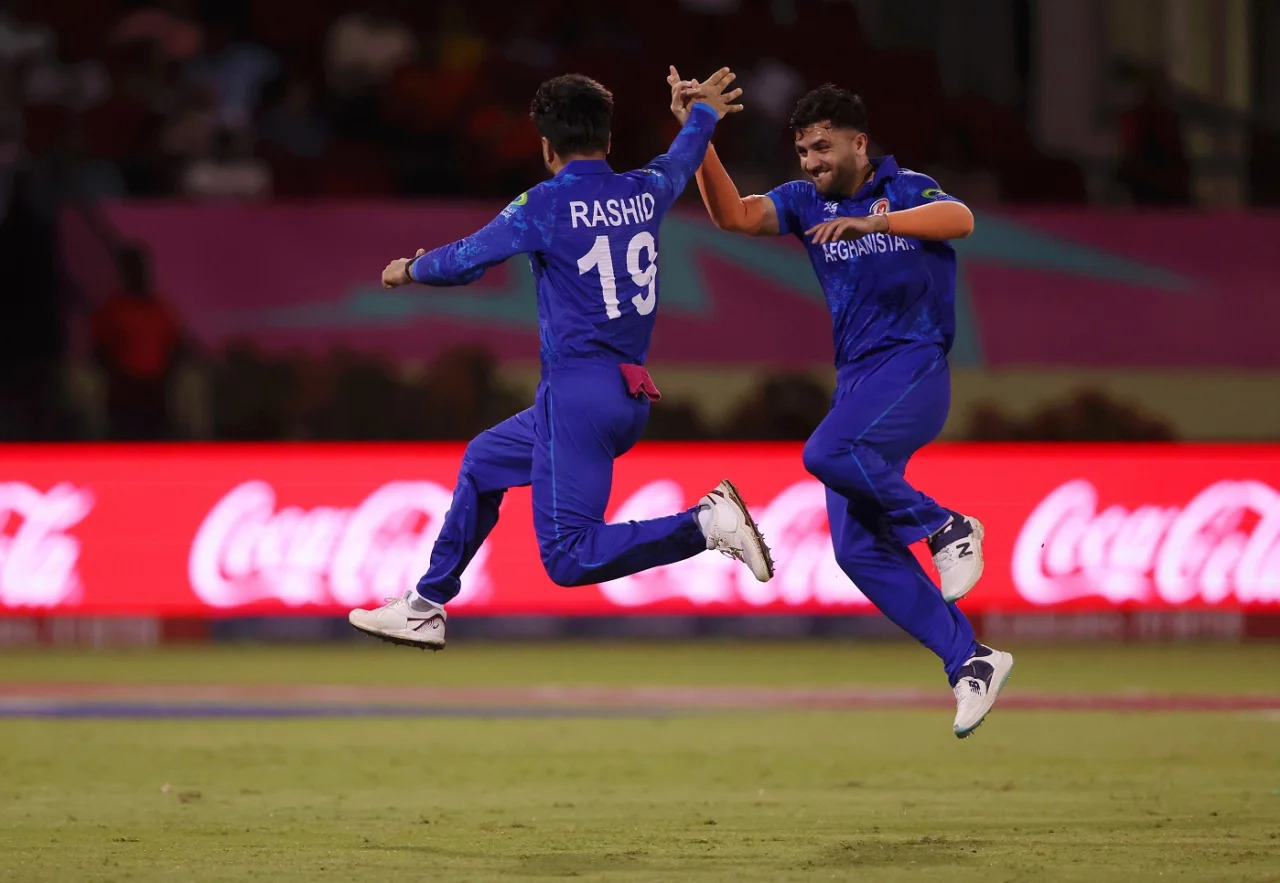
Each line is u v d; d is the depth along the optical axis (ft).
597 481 63.05
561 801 76.79
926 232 63.46
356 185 171.63
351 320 155.84
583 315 62.90
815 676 128.36
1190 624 153.17
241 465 143.13
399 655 141.49
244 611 142.61
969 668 65.87
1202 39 193.67
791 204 68.95
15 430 151.94
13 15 180.86
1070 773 84.94
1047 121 196.13
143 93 178.19
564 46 191.52
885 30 208.23
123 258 152.25
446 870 59.72
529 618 152.87
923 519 65.16
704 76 189.47
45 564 142.31
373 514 142.41
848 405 65.67
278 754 91.61
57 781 82.79
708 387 159.53
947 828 69.21
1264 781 82.28
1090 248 160.97
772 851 63.62
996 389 160.97
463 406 153.17
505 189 172.45
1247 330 161.38
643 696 116.78
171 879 58.29
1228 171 182.19
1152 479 146.00
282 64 184.24
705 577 143.74
